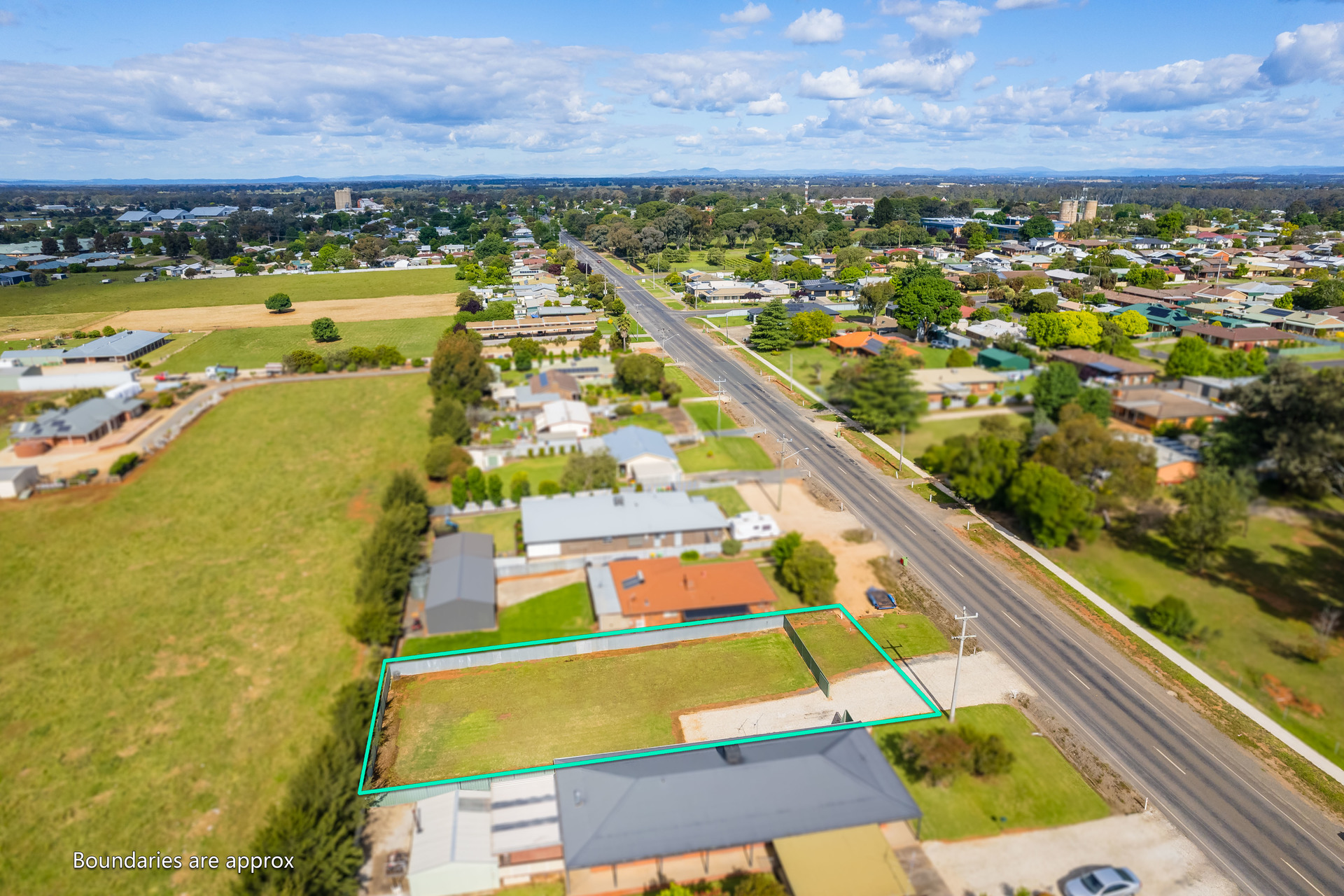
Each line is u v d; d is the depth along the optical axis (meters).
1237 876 32.12
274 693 45.88
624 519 60.94
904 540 59.91
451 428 81.19
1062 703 42.12
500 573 57.56
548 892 31.84
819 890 29.66
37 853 35.91
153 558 60.88
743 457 76.88
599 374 107.69
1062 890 31.48
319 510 68.50
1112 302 116.62
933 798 36.34
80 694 46.41
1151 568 39.19
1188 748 38.19
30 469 71.25
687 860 32.69
